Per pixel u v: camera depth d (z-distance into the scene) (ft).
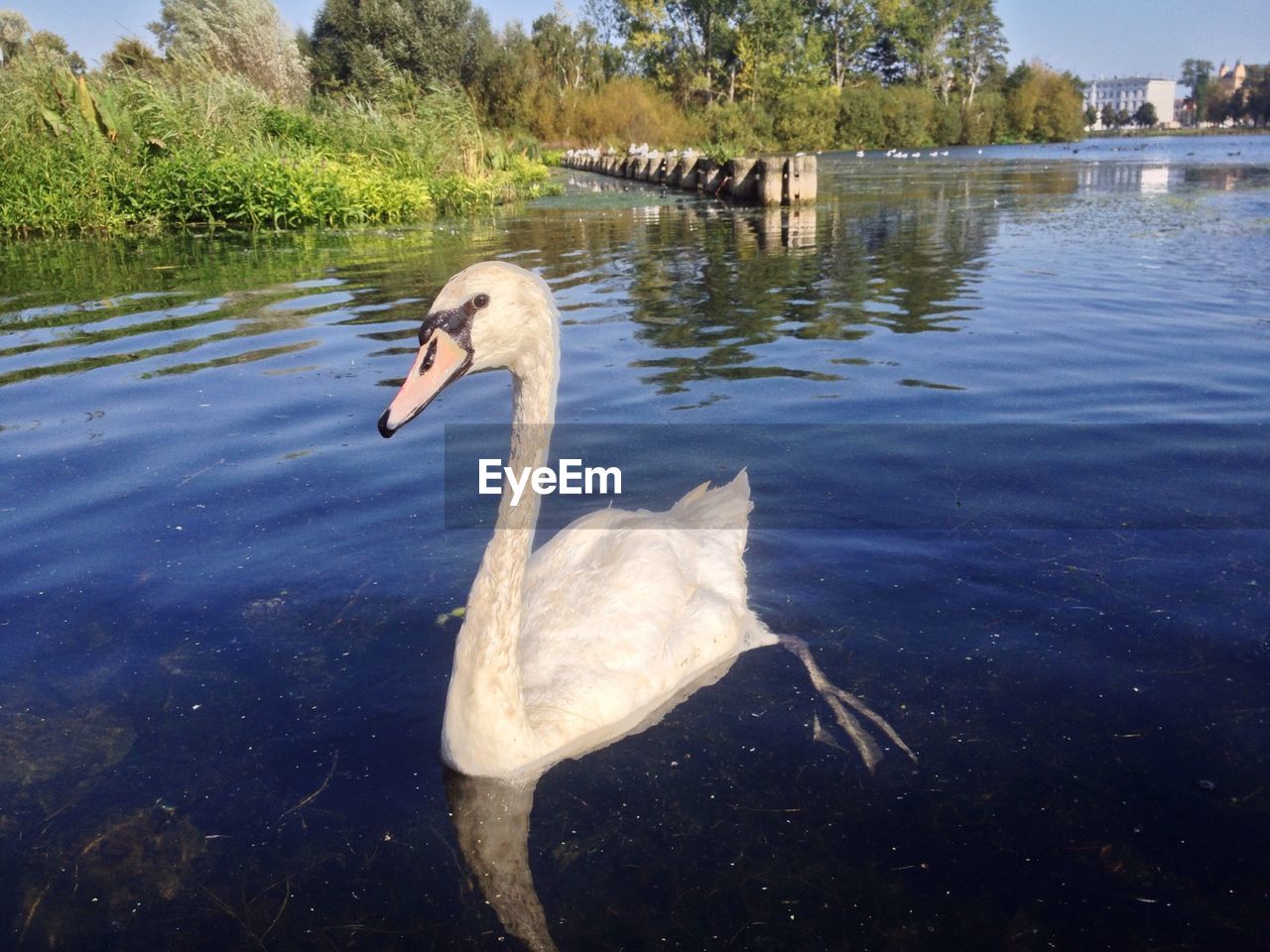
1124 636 3.01
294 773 2.51
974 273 9.50
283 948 1.99
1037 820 2.29
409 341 6.75
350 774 2.50
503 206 18.30
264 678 2.88
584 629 2.94
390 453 4.57
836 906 2.06
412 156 17.66
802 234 13.10
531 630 3.03
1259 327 6.80
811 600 3.32
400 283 9.21
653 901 2.08
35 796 2.42
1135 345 6.40
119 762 2.54
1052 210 15.78
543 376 2.65
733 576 3.35
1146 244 11.26
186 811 2.38
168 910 2.09
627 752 2.62
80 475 4.33
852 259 10.59
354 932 2.02
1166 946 1.95
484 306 2.61
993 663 2.91
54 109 14.92
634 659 2.85
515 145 34.68
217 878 2.18
